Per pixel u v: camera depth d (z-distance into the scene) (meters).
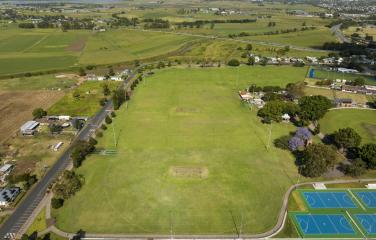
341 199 121.69
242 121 186.75
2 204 117.69
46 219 111.31
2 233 105.56
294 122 187.50
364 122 187.38
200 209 115.31
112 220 110.31
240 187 127.00
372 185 128.12
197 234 104.75
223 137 167.25
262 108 194.88
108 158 147.50
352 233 106.38
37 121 188.50
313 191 125.50
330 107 198.62
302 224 109.31
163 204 117.75
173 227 107.38
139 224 108.62
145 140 163.62
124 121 186.88
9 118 193.12
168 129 176.12
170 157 147.88
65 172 130.62
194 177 132.88
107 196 121.94
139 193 123.50
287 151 153.88
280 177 133.75
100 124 184.25
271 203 118.69
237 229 106.75
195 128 177.38
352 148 154.75
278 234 105.06
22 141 165.62
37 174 137.38
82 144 149.88
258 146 158.12
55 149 155.88
